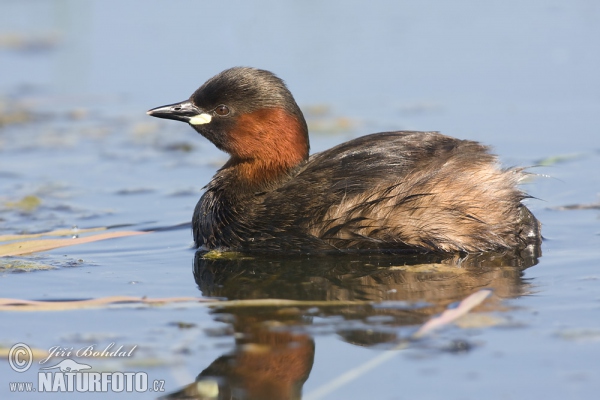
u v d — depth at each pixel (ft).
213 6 105.09
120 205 55.36
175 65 84.07
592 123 67.77
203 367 31.99
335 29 96.43
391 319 35.19
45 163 65.00
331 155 46.85
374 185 43.60
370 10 104.22
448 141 45.44
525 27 95.50
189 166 64.03
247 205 46.75
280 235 45.16
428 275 40.78
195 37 92.73
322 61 85.51
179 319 35.99
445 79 80.38
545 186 55.47
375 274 41.27
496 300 36.88
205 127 48.39
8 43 92.94
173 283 40.91
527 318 34.71
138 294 39.14
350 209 43.68
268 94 47.21
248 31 94.79
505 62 84.38
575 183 55.72
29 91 82.12
